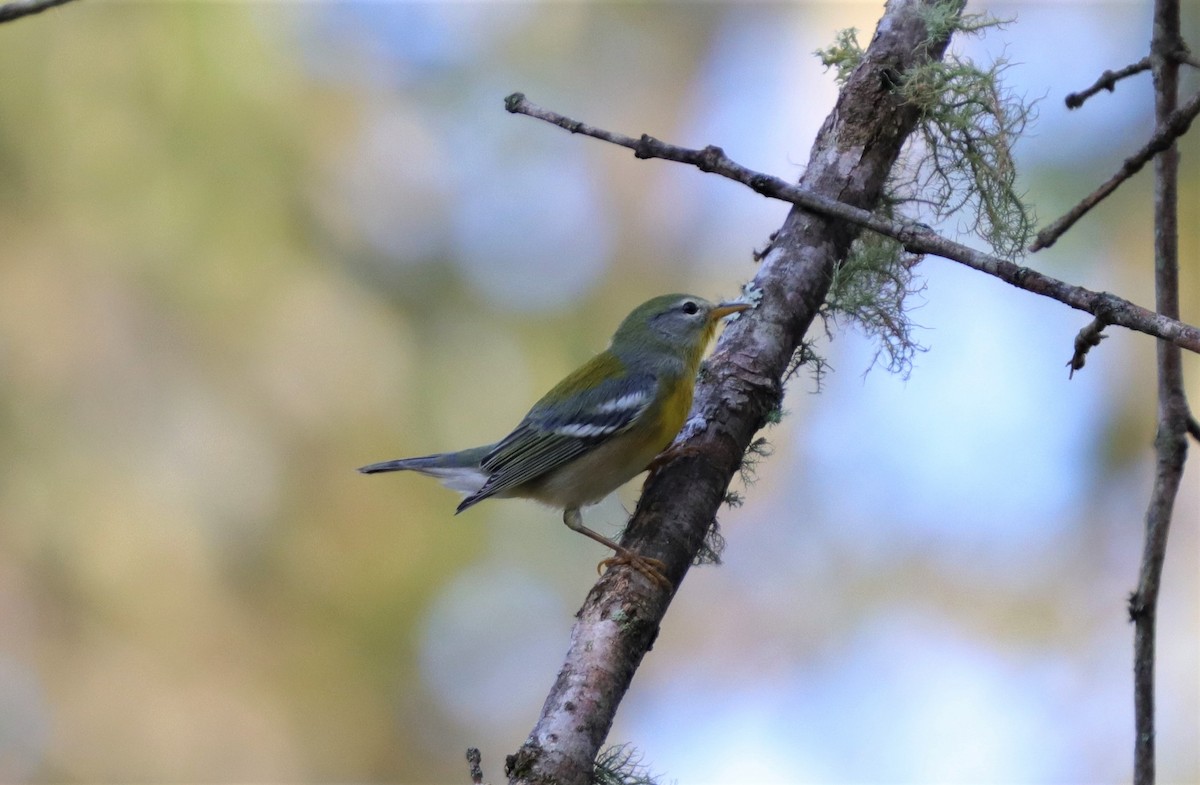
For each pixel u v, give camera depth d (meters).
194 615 13.18
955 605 13.21
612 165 16.39
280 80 14.46
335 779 13.23
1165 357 6.34
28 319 13.38
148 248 13.70
